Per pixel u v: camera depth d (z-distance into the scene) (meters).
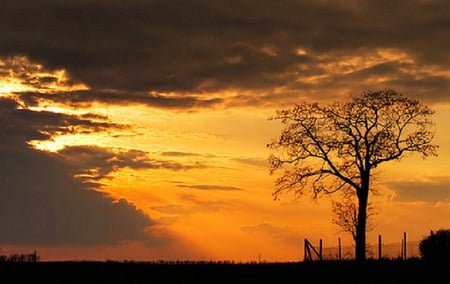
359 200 64.12
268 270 58.09
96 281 52.47
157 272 58.06
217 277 54.97
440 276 52.00
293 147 66.00
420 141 64.25
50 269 59.81
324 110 65.69
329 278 53.22
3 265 62.47
